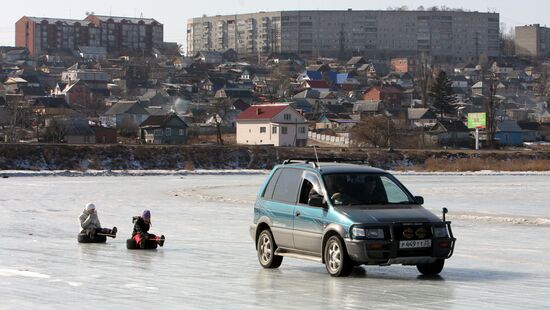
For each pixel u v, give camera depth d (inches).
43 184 4872.0
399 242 1272.1
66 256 1679.4
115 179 5590.6
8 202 3457.2
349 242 1278.3
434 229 1299.2
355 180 1385.3
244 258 1654.8
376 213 1300.4
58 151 7357.3
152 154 7765.8
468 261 1621.6
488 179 5944.9
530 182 5462.6
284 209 1433.3
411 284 1284.4
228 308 1072.2
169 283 1301.7
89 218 1971.0
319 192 1373.0
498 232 2285.9
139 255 1704.0
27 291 1217.4
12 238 2081.7
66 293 1198.3
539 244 1977.1
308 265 1536.7
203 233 2242.9
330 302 1116.5
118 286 1268.5
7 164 6983.3
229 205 3363.7
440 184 5157.5
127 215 2864.2
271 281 1321.4
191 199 3722.9
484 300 1132.5
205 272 1435.8
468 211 3056.1
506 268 1508.4
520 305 1092.5
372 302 1115.9
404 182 5433.1
